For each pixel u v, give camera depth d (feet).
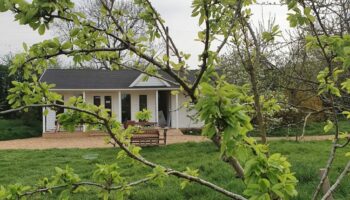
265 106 9.76
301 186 25.16
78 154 50.42
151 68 8.47
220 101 5.19
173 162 40.09
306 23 7.50
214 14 7.24
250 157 5.82
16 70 7.43
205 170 32.65
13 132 90.94
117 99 92.68
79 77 92.84
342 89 9.67
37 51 7.16
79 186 7.95
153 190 26.03
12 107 7.93
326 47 7.50
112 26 7.98
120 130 8.99
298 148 44.11
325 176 7.98
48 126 88.48
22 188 7.55
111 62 8.67
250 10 8.98
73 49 7.25
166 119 94.43
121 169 33.99
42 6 5.82
